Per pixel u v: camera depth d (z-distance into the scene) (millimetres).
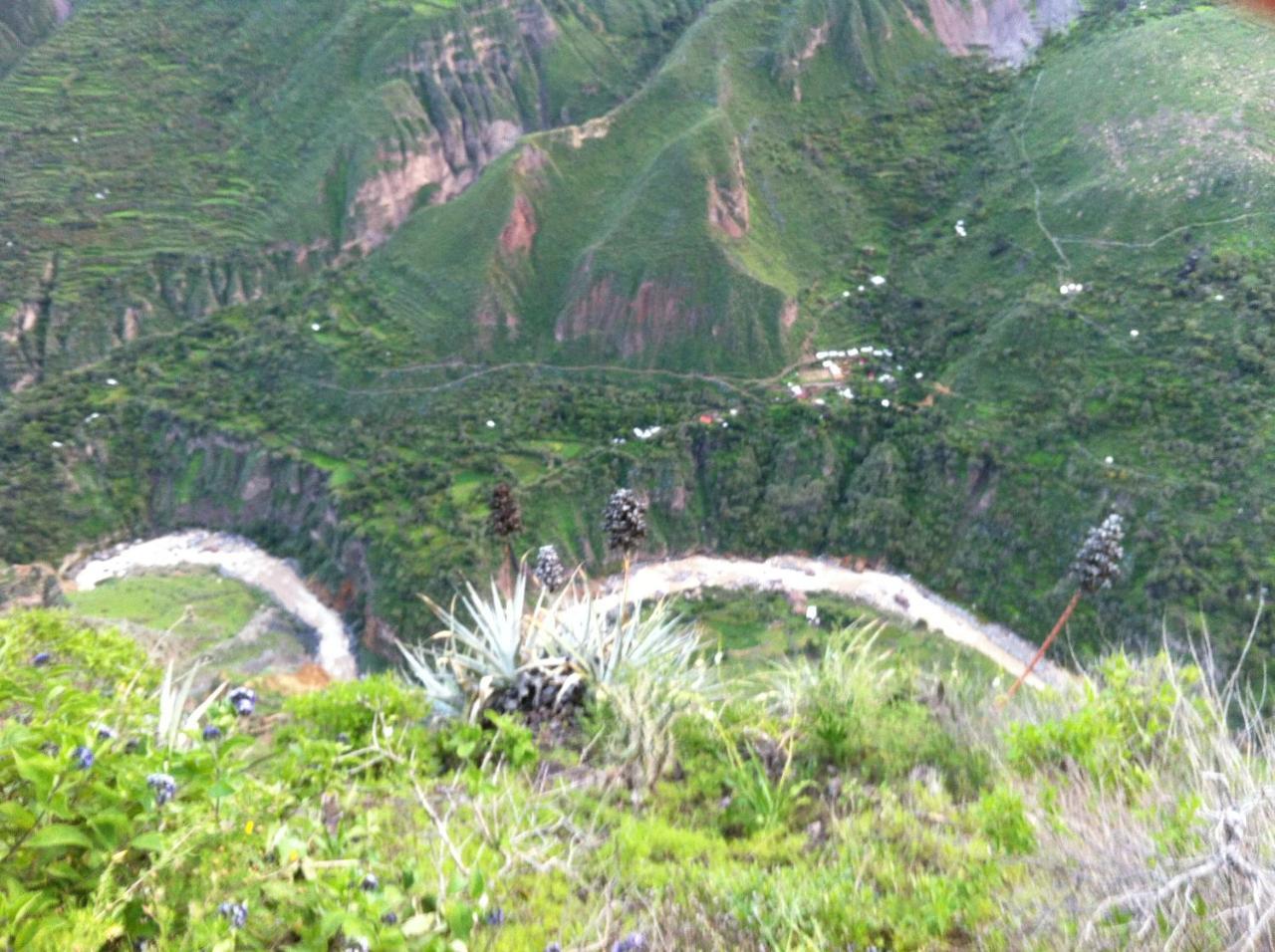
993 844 3914
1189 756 3959
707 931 3494
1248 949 2805
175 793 3105
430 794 4750
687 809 5035
